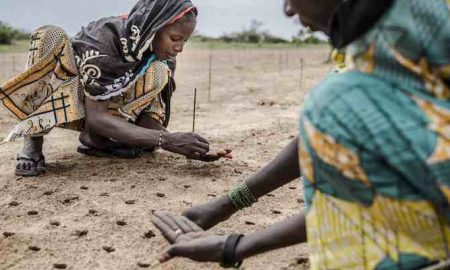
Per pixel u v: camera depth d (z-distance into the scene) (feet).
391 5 5.41
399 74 5.44
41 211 12.88
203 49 80.59
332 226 5.83
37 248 11.00
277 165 8.99
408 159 5.27
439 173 5.25
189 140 15.42
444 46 5.28
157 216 8.10
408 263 5.59
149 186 14.62
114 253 10.94
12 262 10.52
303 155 5.83
